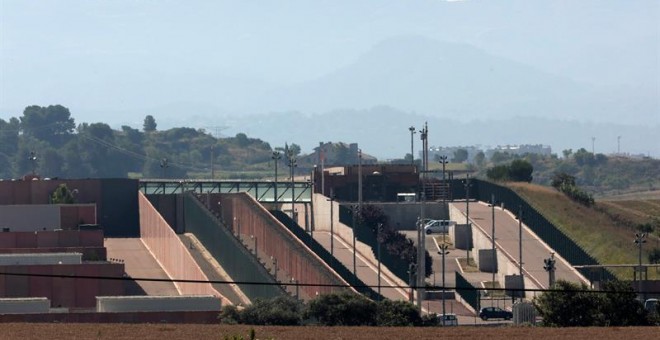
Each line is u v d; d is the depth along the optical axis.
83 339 197.12
